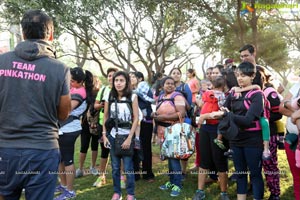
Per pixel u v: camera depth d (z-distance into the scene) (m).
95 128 4.70
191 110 4.66
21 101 2.11
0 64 2.15
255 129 3.25
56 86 2.18
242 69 3.26
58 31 10.85
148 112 4.76
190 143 4.14
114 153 3.87
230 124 3.20
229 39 14.12
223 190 3.95
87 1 10.88
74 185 4.70
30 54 2.14
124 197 4.17
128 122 3.82
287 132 3.00
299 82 3.01
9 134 2.12
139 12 13.53
